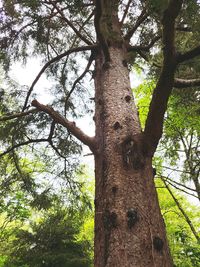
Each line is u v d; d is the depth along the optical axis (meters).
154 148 3.97
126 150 3.98
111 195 3.71
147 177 3.82
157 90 3.72
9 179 7.15
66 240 8.49
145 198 3.63
